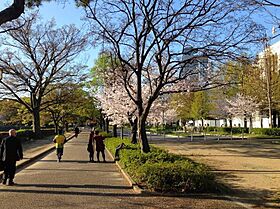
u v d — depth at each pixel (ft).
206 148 95.96
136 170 40.11
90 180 42.50
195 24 48.73
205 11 47.73
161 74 51.31
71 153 84.48
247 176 46.29
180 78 52.19
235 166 57.00
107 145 94.73
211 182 34.81
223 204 29.96
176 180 34.27
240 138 141.79
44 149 94.38
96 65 114.62
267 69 136.56
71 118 231.30
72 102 161.17
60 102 157.38
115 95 91.97
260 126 193.06
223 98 172.45
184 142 123.13
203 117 186.60
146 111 52.11
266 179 43.75
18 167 56.03
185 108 186.80
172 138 150.10
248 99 158.30
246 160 66.08
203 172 35.37
